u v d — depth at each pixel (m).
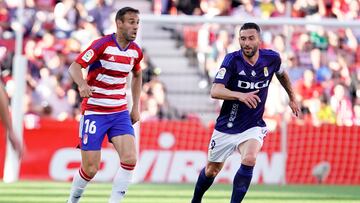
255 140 27.70
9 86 59.84
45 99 58.28
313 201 37.28
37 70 59.91
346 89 54.34
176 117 53.25
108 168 48.38
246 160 27.22
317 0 64.69
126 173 27.05
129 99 45.50
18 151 16.95
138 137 47.88
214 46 54.84
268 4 65.25
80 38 62.91
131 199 36.94
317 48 54.19
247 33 26.92
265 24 47.62
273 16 64.88
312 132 50.06
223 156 28.69
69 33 63.44
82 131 27.39
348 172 50.16
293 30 53.59
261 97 28.20
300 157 49.94
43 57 60.72
